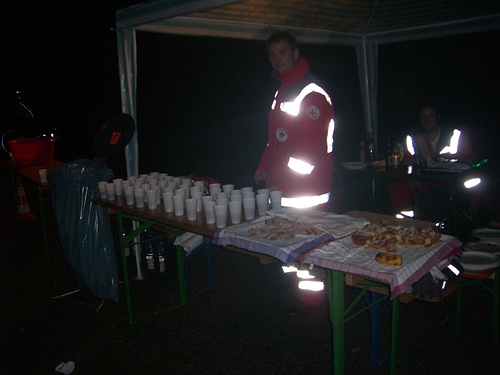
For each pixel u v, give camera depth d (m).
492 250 3.00
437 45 10.27
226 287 4.07
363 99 5.89
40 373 2.97
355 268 1.94
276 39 2.98
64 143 14.79
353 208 5.89
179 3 3.20
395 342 2.51
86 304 3.87
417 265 1.98
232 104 16.77
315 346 3.07
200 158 11.00
